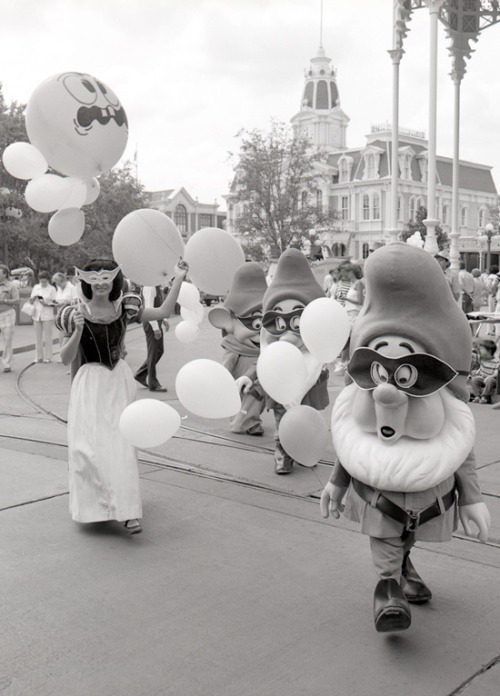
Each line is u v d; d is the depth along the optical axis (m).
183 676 2.88
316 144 67.81
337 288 9.84
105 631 3.24
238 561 4.02
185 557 4.08
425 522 3.07
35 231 29.81
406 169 58.75
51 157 4.40
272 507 4.93
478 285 15.91
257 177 39.25
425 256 3.03
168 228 4.10
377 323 3.04
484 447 6.39
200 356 13.11
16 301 11.55
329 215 41.69
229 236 4.34
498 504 4.88
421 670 2.93
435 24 13.11
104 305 4.37
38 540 4.32
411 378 2.96
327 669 2.94
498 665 2.97
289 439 3.46
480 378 8.52
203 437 6.90
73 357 4.29
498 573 3.86
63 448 6.50
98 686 2.81
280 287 5.65
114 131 4.40
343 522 4.63
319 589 3.68
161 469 5.87
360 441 3.14
